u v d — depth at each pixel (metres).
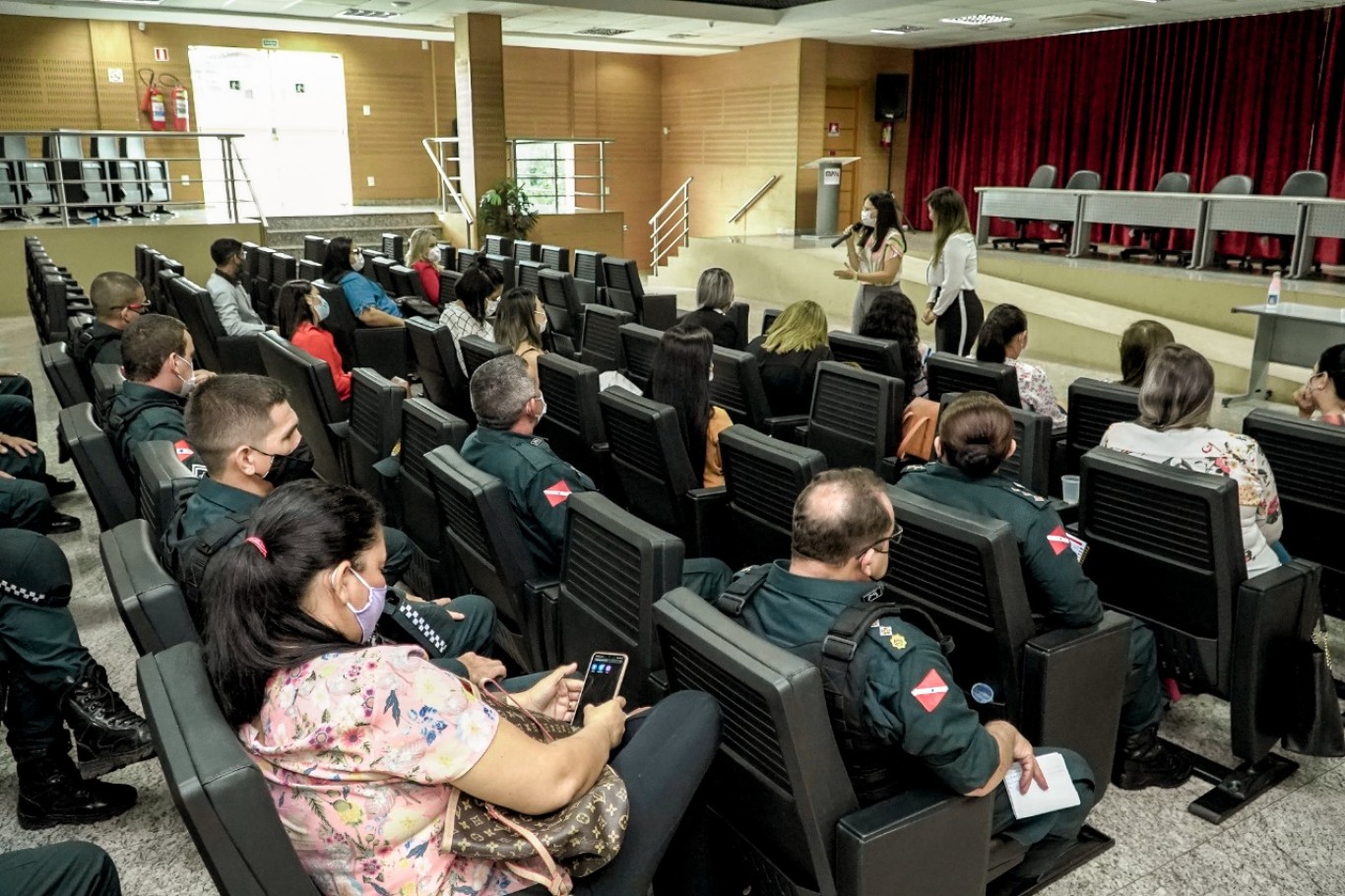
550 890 1.22
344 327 5.90
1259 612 2.03
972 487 1.99
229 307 5.85
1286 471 2.56
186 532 1.81
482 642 2.18
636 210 16.34
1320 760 2.33
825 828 1.38
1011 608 1.80
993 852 1.64
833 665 1.43
